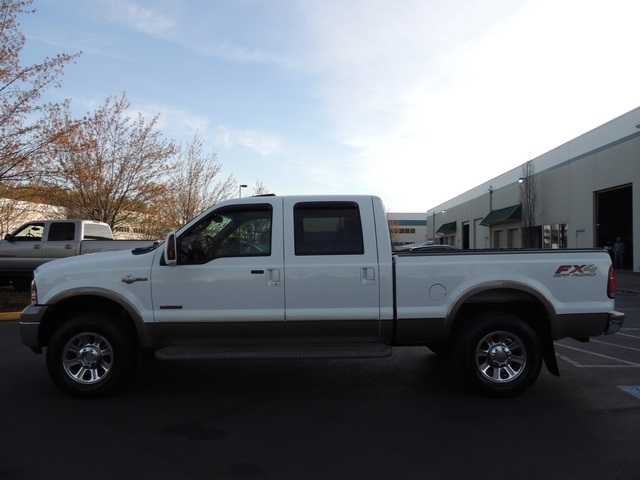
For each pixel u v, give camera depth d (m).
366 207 5.42
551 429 4.47
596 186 26.75
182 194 24.88
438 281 5.29
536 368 5.24
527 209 34.16
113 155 19.05
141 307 5.27
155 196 20.02
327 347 5.30
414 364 6.93
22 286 15.17
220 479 3.55
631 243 28.58
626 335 9.19
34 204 17.02
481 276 5.30
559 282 5.32
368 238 5.34
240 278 5.25
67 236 13.68
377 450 4.04
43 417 4.78
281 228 5.36
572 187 29.44
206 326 5.26
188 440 4.24
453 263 5.30
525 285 5.25
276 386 5.87
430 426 4.56
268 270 5.25
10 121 12.93
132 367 5.41
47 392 5.56
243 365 6.86
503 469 3.70
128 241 13.58
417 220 96.06
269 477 3.58
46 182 14.73
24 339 5.27
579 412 4.92
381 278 5.27
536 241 34.97
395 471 3.67
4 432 4.40
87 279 5.29
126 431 4.43
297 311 5.25
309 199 5.45
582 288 5.33
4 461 3.81
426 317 5.26
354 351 5.20
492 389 5.26
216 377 6.25
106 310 5.62
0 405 5.13
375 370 6.60
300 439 4.27
